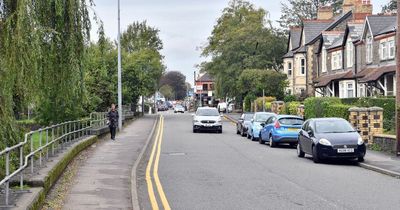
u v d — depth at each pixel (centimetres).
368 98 3092
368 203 1136
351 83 4638
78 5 1515
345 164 1942
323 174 1647
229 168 1809
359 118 2402
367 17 4406
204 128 3950
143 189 1362
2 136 1155
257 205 1125
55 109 2100
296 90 6162
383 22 4366
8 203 898
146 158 2156
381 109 2406
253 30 6644
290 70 6444
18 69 1233
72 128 2262
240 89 6250
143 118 6366
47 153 1513
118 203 1144
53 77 1463
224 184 1438
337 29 5894
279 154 2342
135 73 5531
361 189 1338
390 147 2198
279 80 5934
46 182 1164
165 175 1636
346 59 4903
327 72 5412
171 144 2880
